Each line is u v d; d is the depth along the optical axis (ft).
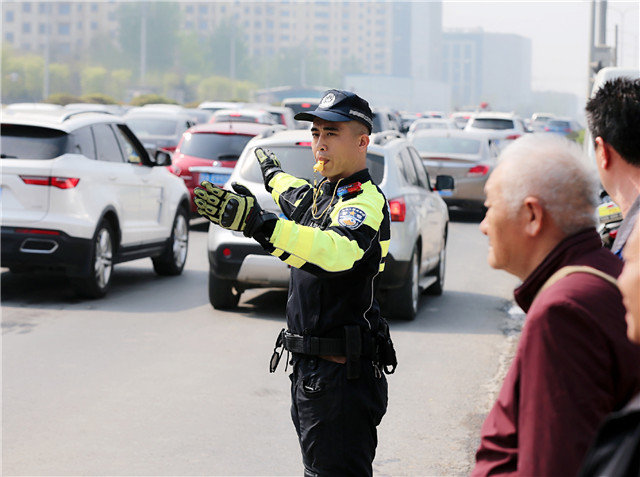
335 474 11.97
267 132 33.42
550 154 7.49
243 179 30.40
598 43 124.98
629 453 5.48
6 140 32.04
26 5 545.03
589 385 6.68
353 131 11.93
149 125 75.05
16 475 16.87
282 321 30.66
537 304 7.04
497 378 24.26
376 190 11.96
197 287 37.11
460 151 66.18
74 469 17.24
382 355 12.16
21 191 31.55
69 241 31.81
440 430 20.02
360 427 11.96
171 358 25.45
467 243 53.88
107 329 28.89
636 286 5.78
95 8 548.72
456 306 34.65
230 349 26.63
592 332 6.75
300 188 13.20
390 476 17.34
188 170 53.93
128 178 35.42
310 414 11.98
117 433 19.27
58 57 439.63
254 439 19.11
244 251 30.22
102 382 22.95
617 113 9.61
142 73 433.48
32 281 37.32
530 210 7.51
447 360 26.07
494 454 7.32
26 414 20.38
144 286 37.11
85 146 33.17
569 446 6.60
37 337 27.58
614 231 20.54
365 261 11.46
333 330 11.79
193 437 19.12
